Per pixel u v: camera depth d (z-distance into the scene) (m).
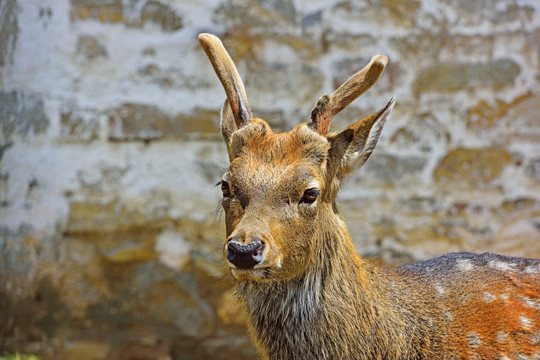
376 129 6.19
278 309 6.09
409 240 11.38
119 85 10.74
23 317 10.52
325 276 6.05
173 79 10.84
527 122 11.52
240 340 11.00
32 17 10.52
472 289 6.67
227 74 6.48
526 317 6.51
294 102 11.20
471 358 6.33
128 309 10.88
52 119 10.58
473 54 11.40
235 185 5.85
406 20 11.27
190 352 11.02
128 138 10.78
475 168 11.48
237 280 5.88
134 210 10.80
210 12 10.90
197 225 10.93
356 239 11.25
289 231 5.70
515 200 11.55
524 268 6.96
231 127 6.54
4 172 10.49
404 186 11.33
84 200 10.69
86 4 10.59
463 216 11.45
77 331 10.73
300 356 6.07
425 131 11.38
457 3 11.32
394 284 6.56
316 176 5.86
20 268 10.48
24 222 10.52
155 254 10.90
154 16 10.77
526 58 11.48
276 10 11.05
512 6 11.41
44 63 10.55
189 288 10.94
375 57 6.38
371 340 6.11
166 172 10.88
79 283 10.72
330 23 11.19
